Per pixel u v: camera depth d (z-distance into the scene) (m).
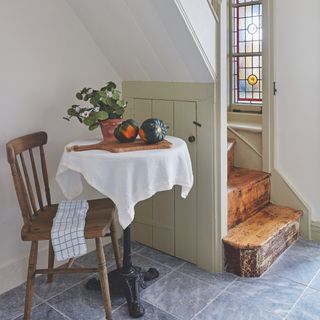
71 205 2.11
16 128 2.21
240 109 3.55
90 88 2.29
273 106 2.89
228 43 3.55
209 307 2.06
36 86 2.26
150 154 1.84
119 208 1.83
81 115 2.41
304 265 2.47
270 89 2.88
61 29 2.33
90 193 2.65
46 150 2.37
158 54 2.30
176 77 2.38
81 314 2.03
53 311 2.05
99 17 2.31
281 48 2.79
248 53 3.45
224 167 2.36
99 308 2.08
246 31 3.45
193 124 2.38
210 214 2.39
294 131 2.82
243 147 3.13
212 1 2.17
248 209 2.74
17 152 1.95
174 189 2.54
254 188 2.78
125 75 2.65
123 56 2.50
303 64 2.70
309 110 2.73
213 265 2.42
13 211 2.26
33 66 2.23
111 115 2.09
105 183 1.84
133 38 2.30
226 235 2.45
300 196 2.85
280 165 2.94
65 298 2.17
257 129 3.03
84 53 2.47
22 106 2.21
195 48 2.09
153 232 2.73
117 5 2.15
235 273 2.39
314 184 2.78
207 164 2.36
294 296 2.14
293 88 2.78
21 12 2.14
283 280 2.30
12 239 2.27
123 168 1.81
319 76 2.64
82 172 1.87
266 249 2.39
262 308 2.04
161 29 2.11
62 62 2.36
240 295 2.16
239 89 3.59
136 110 2.67
